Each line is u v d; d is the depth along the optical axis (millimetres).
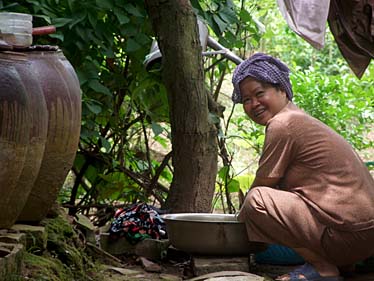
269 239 4164
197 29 5117
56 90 3898
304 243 4113
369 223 4062
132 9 5328
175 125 5145
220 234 4285
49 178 3930
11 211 3627
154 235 4777
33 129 3570
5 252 3209
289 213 4082
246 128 7680
